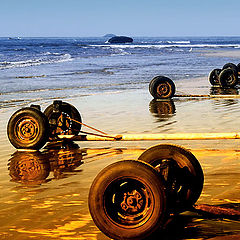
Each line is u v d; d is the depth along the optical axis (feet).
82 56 256.32
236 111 48.49
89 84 90.43
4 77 108.99
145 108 52.70
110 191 14.47
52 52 322.75
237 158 26.68
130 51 364.17
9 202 19.42
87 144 32.65
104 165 26.18
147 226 14.03
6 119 46.16
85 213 17.80
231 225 16.01
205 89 78.23
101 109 52.19
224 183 21.21
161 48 475.31
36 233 15.78
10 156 28.94
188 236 15.07
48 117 33.14
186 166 16.30
